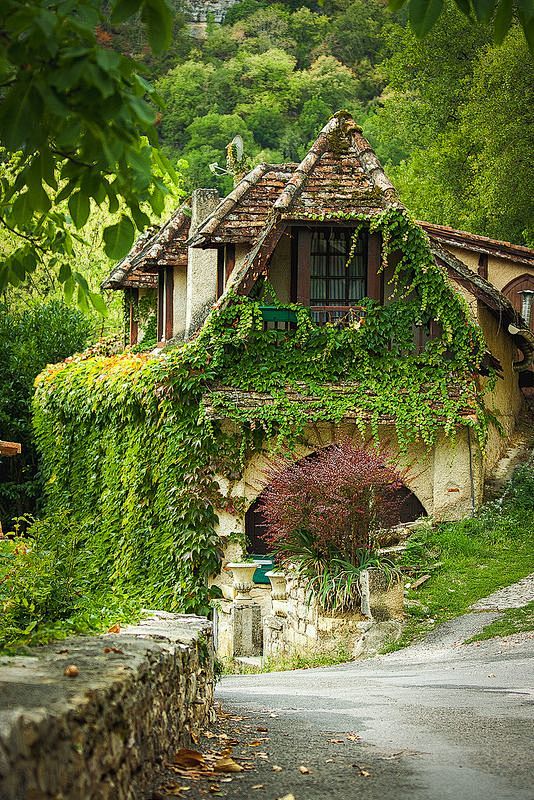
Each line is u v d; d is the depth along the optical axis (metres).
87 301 7.11
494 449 25.03
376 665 14.94
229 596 19.88
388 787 5.95
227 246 22.50
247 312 20.25
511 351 27.86
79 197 5.82
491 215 37.16
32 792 3.51
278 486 17.30
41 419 27.86
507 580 18.78
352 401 20.59
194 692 7.57
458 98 42.62
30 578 9.09
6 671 4.84
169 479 20.17
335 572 16.86
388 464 20.69
